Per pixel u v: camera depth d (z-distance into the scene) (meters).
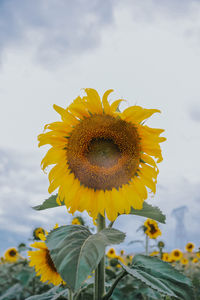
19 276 1.38
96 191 0.60
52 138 0.60
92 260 0.37
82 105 0.58
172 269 0.49
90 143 0.60
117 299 1.12
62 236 0.42
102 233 0.43
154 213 0.58
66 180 0.60
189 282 0.47
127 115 0.56
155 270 0.49
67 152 0.61
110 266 1.82
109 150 0.59
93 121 0.58
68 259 0.37
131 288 1.18
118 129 0.58
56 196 0.60
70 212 0.59
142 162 0.60
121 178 0.60
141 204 0.59
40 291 1.34
